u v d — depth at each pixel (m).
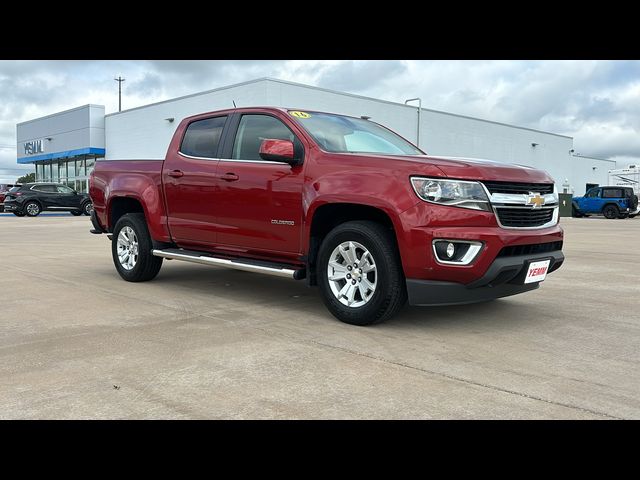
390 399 3.12
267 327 4.70
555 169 46.38
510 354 3.97
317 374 3.53
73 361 3.78
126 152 36.75
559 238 4.93
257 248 5.43
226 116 5.93
